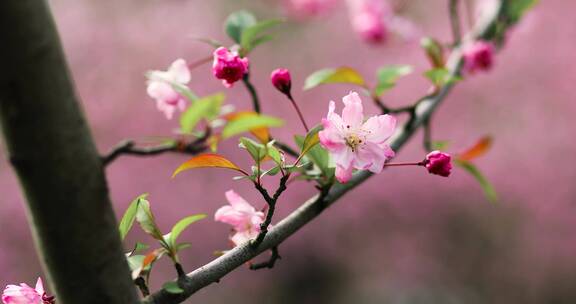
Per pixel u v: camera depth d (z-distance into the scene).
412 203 9.70
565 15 9.34
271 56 9.59
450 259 9.88
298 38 9.73
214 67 2.03
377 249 9.88
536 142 9.44
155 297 1.59
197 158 1.75
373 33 4.75
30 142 1.36
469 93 9.48
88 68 9.05
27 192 1.41
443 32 9.68
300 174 1.87
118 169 8.68
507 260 9.79
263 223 1.72
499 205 9.63
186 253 8.80
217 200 8.79
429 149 2.78
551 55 9.43
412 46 9.73
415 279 10.00
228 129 1.51
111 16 9.36
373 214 9.78
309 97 9.45
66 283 1.47
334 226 9.83
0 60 1.31
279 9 9.48
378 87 2.54
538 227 9.58
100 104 8.91
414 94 9.36
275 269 9.77
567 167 9.36
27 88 1.34
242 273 9.66
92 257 1.46
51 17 1.37
